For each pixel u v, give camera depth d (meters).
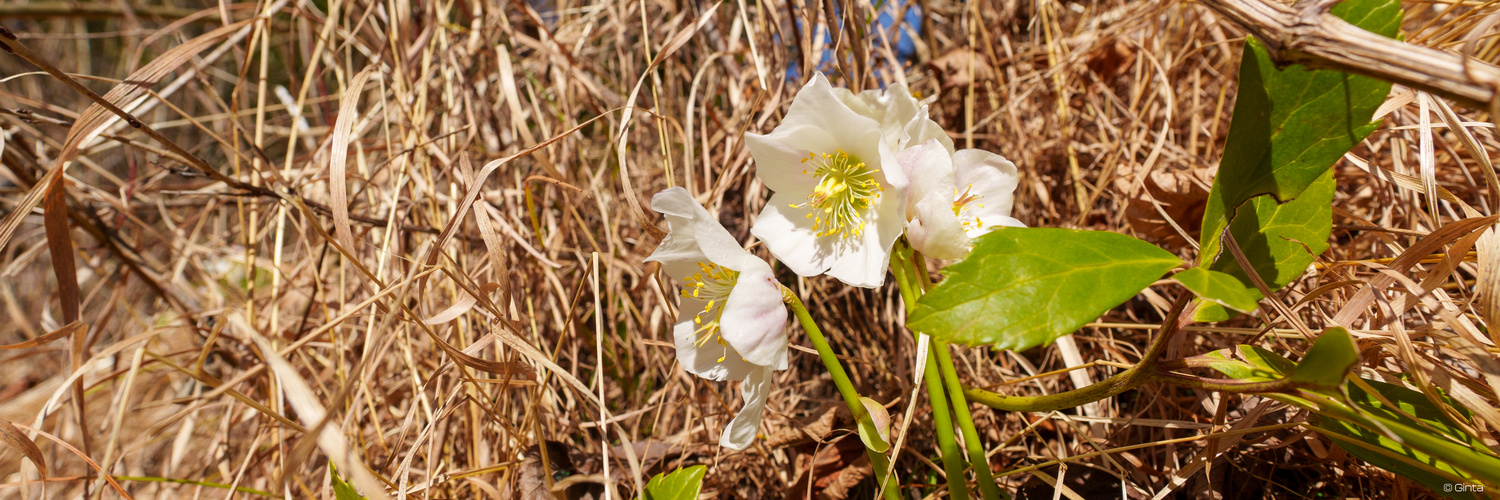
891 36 0.67
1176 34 0.61
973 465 0.40
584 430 0.55
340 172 0.44
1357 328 0.44
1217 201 0.36
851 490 0.50
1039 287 0.33
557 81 0.64
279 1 0.59
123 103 0.45
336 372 0.58
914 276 0.42
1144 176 0.49
